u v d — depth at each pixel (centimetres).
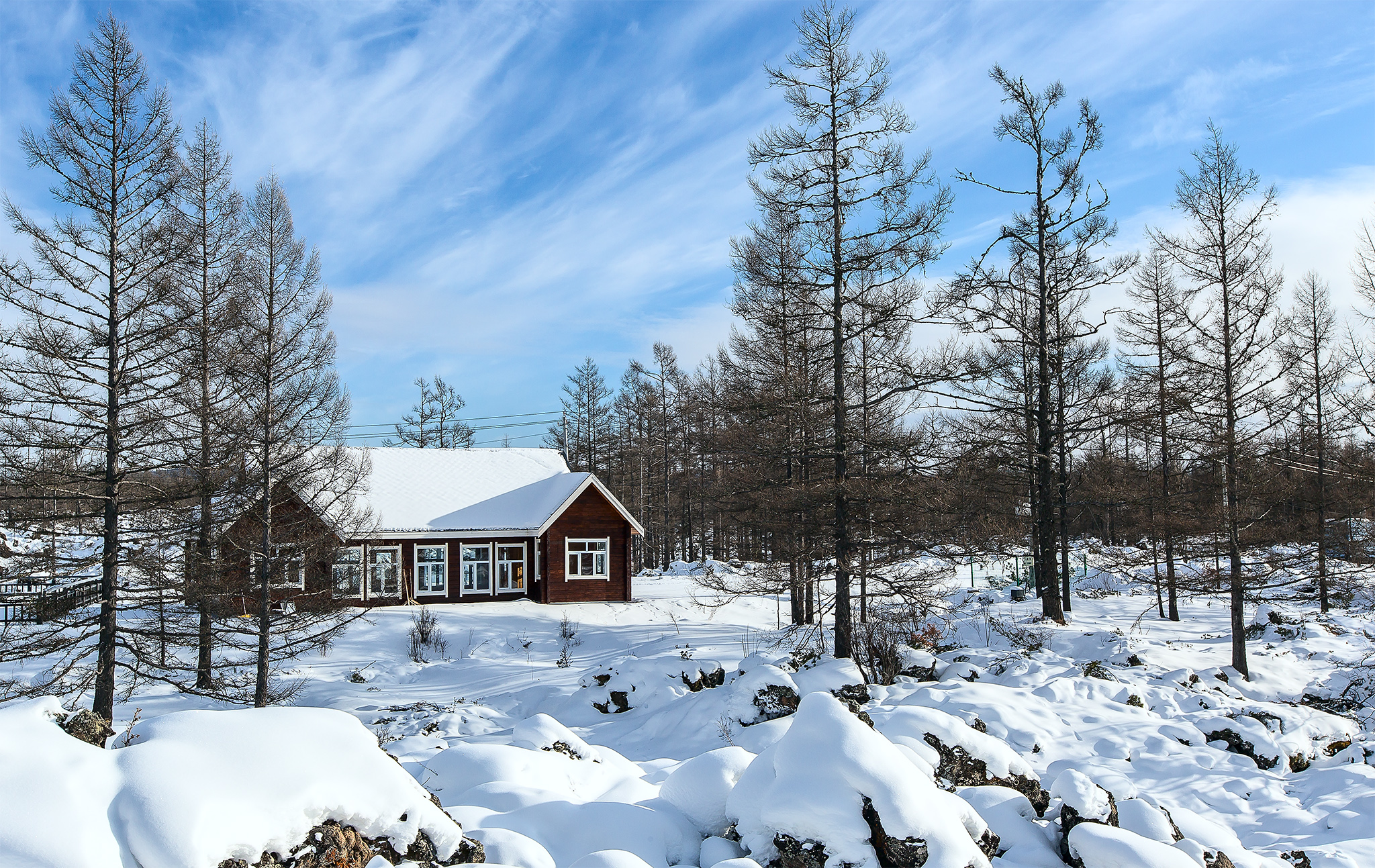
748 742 1083
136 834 464
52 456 1608
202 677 1920
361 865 556
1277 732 1323
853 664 1634
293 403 1842
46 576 1848
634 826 730
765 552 1984
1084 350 2580
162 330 1673
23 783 462
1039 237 2370
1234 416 1881
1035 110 2367
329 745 588
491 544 3241
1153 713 1435
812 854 675
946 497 1825
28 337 1548
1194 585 1973
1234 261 1883
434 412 6159
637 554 5362
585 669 2186
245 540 1906
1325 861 830
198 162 2133
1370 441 2019
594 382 5897
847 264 1828
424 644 2511
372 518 2600
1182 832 859
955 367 1784
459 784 861
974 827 746
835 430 1869
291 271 1872
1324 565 2030
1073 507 2612
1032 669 1689
